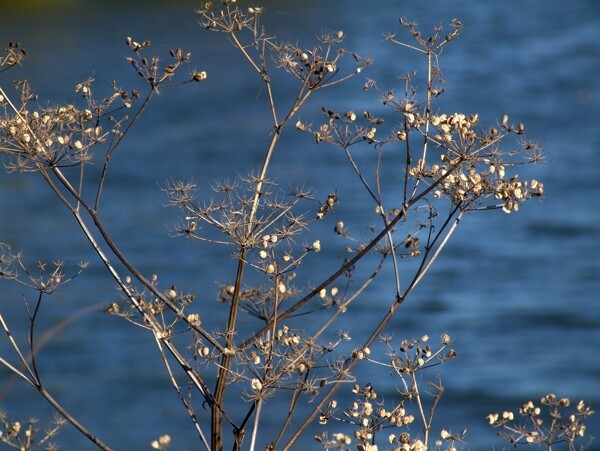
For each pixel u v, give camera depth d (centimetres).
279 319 471
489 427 1534
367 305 2050
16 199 2939
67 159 452
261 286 528
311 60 489
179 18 3441
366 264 2234
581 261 2414
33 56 3825
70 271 2311
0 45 3759
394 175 2817
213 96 3938
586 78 4169
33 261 2420
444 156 476
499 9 5669
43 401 1742
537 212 2747
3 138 439
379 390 1555
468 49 4847
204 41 4053
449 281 2272
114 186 2988
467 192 477
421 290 2175
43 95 3350
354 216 2494
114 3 3806
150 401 1709
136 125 3691
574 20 5372
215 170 3097
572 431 489
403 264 2275
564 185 2933
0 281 2239
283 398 1553
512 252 2478
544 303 2152
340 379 483
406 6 4919
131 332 1978
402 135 489
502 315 2089
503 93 4019
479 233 2612
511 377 1758
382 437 876
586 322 2055
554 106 3781
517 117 3634
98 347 1922
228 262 2348
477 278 2317
